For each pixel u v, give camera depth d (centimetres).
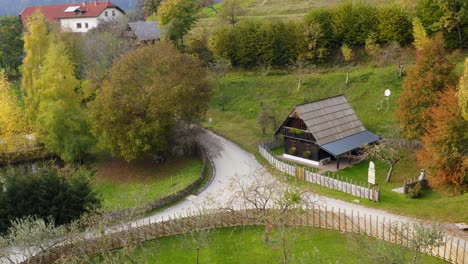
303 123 6462
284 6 12394
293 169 5919
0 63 11844
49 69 7162
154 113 6350
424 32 7862
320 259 3872
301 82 8656
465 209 4566
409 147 6475
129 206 5250
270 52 9294
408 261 3281
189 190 5681
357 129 6700
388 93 7412
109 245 4141
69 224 4478
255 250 4169
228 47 9650
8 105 7494
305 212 4459
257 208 4416
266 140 7344
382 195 5194
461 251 3709
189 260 4103
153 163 6931
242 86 9125
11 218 4466
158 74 6619
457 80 5606
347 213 4659
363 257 3659
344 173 6081
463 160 4106
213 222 4588
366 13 8838
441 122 4322
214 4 15550
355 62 8800
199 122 7144
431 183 4441
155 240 4466
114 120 6294
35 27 7600
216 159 6794
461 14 7919
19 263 3891
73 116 7081
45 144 7262
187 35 10988
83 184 4875
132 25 10744
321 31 9019
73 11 14175
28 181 4619
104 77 7600
